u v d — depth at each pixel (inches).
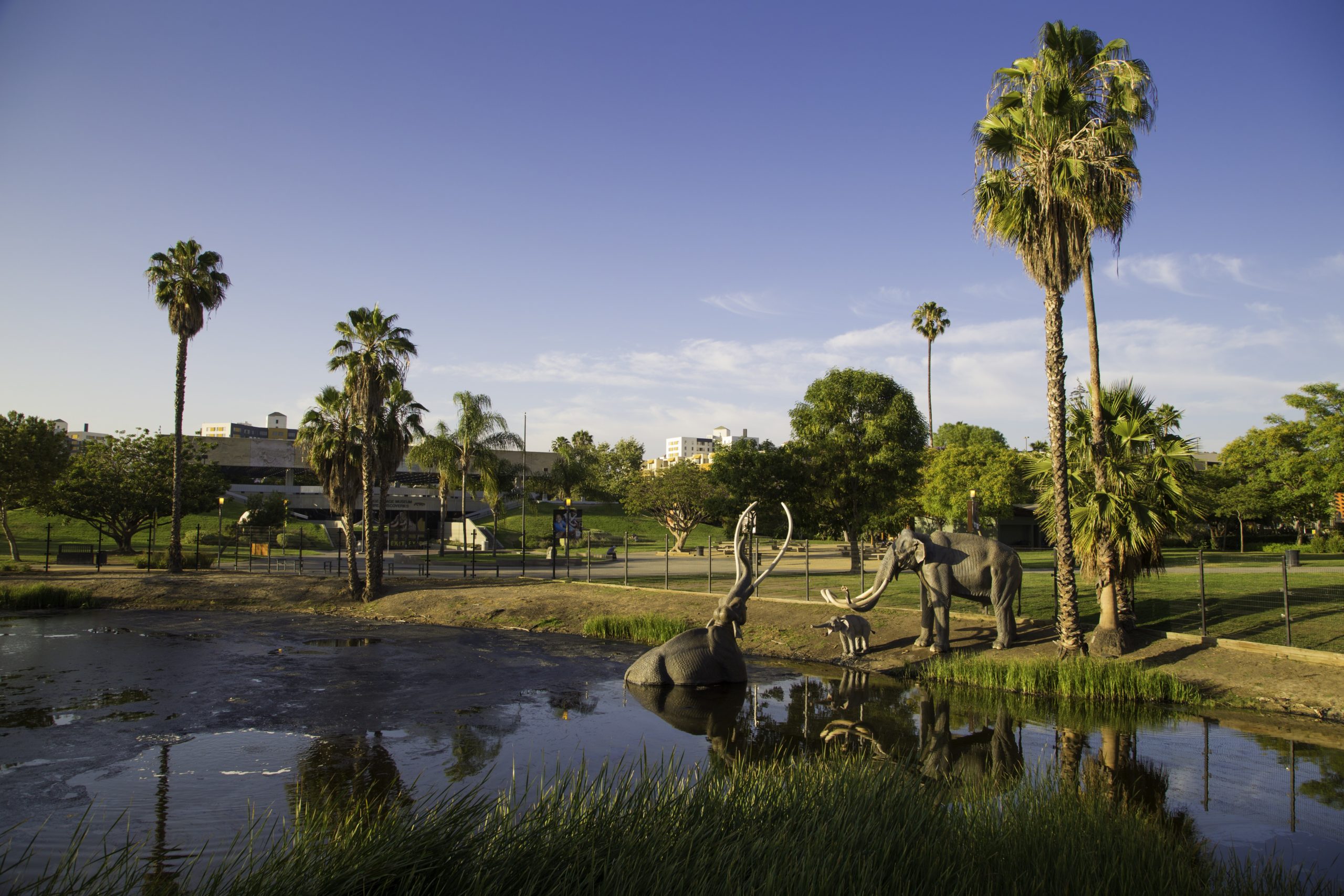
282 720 557.6
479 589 1225.4
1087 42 681.0
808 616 916.6
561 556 2117.4
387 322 1211.2
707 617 973.8
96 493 1882.4
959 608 912.9
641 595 1122.0
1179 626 750.5
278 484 3661.4
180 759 465.7
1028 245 698.8
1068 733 523.2
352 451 1656.0
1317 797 400.2
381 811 352.5
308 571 1604.3
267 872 231.1
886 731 529.7
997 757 468.4
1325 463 1878.7
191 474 2038.6
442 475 2351.1
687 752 479.8
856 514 1545.3
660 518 2657.5
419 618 1100.5
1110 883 248.1
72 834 350.3
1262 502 1926.7
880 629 844.0
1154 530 682.8
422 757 469.1
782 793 316.8
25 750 484.1
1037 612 868.6
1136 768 446.9
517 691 654.5
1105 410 750.5
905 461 1492.4
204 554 1857.8
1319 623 716.0
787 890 226.7
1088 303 731.4
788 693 648.4
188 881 294.5
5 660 788.0
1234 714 567.5
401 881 230.4
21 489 1600.6
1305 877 298.8
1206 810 382.3
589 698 631.2
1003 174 721.0
